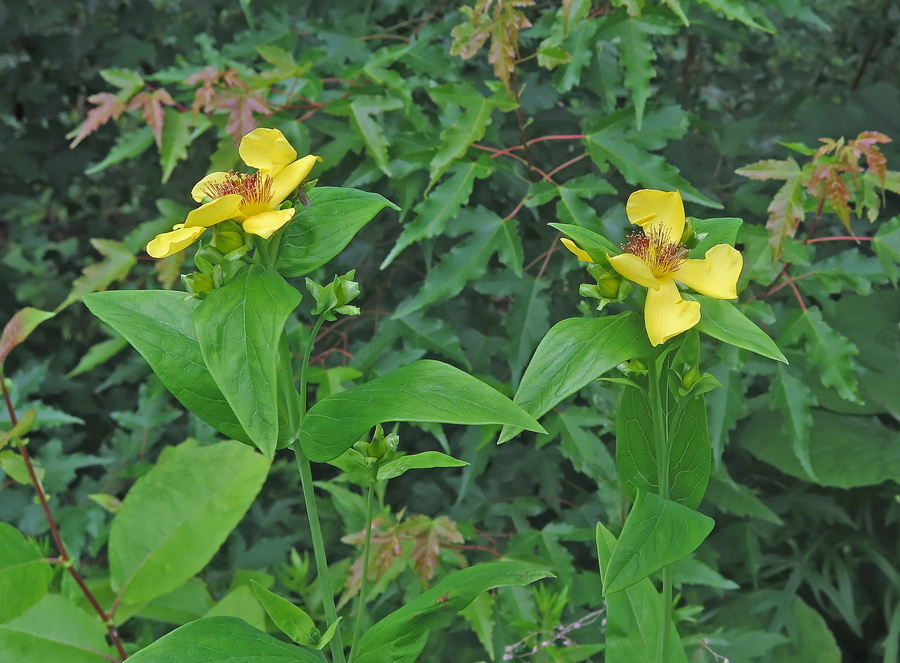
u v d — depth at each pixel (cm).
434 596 112
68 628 172
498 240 226
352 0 278
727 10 210
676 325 97
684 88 315
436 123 270
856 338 300
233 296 94
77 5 348
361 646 113
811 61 382
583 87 278
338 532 292
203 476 188
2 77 347
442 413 99
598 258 105
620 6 216
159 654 102
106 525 255
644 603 139
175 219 253
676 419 115
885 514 307
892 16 352
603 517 262
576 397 255
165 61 337
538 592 223
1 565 153
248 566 267
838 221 295
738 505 262
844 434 284
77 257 381
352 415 102
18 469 163
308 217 103
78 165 355
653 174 219
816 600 308
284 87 249
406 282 281
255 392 90
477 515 267
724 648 248
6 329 153
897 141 290
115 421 344
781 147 292
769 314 218
